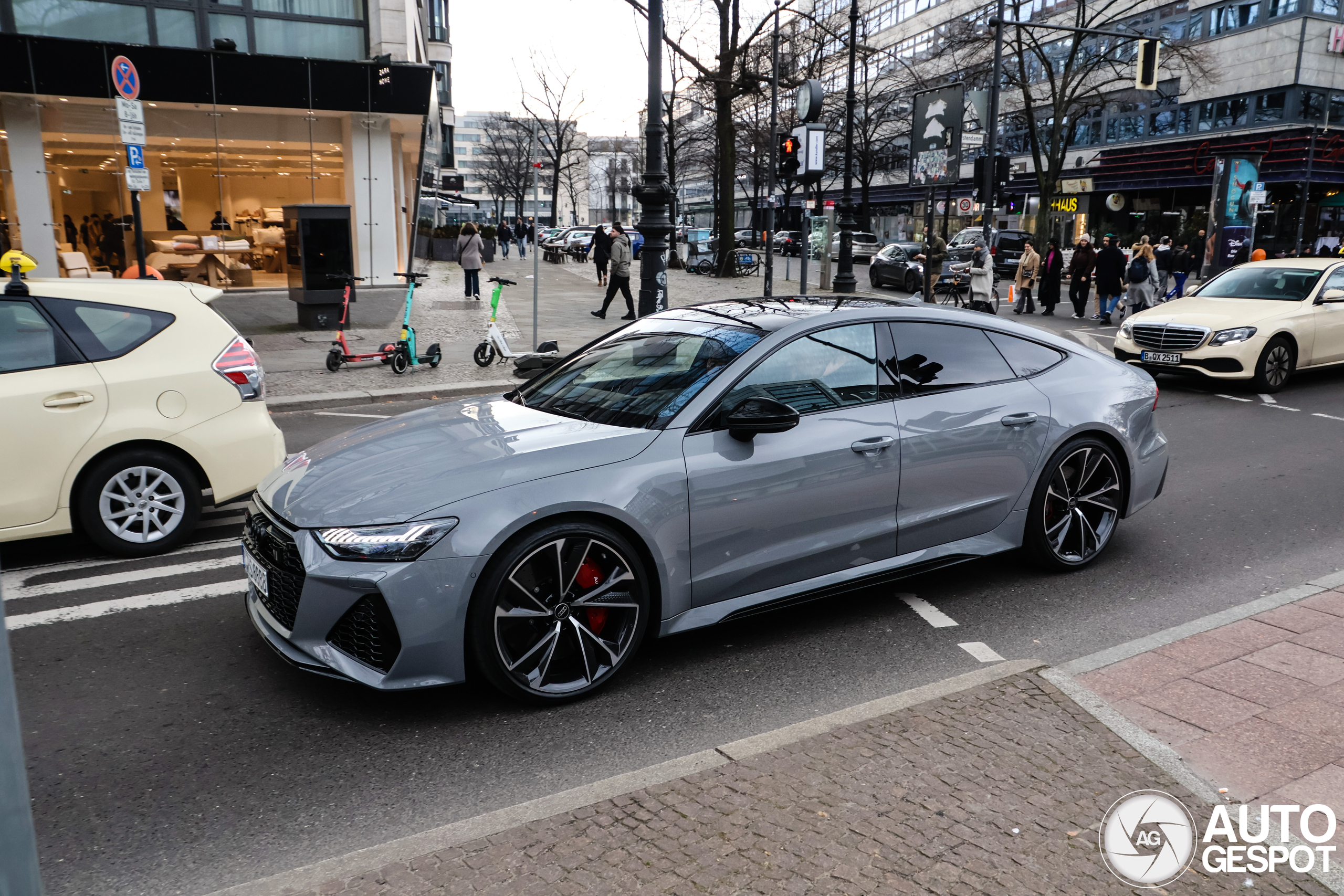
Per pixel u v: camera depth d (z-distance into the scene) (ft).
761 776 9.31
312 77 70.74
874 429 13.84
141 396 17.12
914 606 15.26
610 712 11.77
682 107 174.81
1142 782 9.28
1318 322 35.78
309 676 12.80
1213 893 7.63
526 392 15.15
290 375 39.11
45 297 16.84
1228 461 25.12
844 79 212.02
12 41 62.18
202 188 73.10
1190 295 39.88
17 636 14.11
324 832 9.33
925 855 8.05
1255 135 127.24
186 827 9.41
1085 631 14.23
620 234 58.13
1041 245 116.98
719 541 12.65
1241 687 11.40
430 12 197.26
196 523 18.11
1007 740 10.04
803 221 58.29
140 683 12.58
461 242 69.77
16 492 16.25
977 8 176.65
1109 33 72.90
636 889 7.62
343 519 11.05
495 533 11.02
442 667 11.07
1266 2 127.54
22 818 4.46
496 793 10.02
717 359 13.51
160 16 68.49
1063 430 15.75
